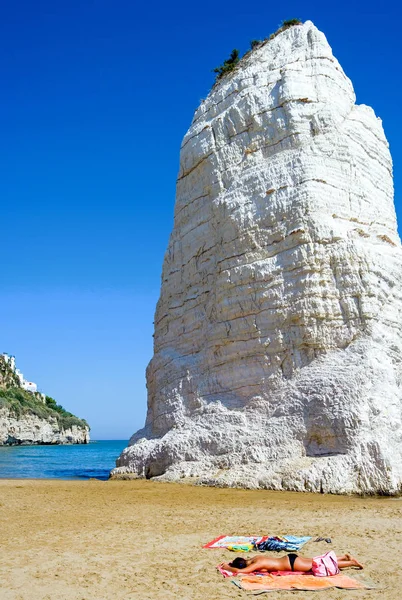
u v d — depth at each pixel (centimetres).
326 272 2248
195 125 3036
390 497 1734
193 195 2908
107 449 11181
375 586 770
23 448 11438
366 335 2167
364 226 2458
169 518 1316
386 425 1933
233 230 2500
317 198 2361
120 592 742
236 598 721
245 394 2314
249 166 2630
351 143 2570
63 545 1015
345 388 2008
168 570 847
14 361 16150
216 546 995
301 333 2217
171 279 2948
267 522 1246
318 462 1903
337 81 2692
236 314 2398
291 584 775
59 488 2034
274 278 2317
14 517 1348
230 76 3020
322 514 1352
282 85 2627
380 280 2295
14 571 839
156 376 2803
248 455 2083
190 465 2202
